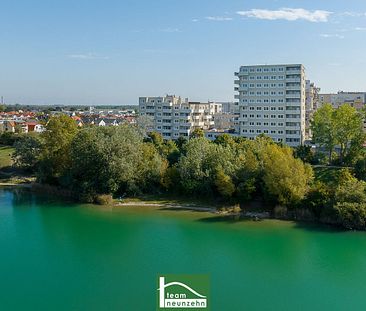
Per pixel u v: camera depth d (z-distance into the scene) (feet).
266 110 617.62
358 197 297.74
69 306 192.24
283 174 322.14
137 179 386.73
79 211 344.49
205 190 365.81
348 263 240.32
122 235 287.28
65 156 416.46
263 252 255.91
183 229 298.35
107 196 367.04
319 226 301.22
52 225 309.42
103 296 201.36
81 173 390.01
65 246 267.39
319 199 313.12
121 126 418.10
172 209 346.95
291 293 204.85
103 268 233.14
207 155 381.19
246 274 226.17
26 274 225.76
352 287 211.61
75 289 208.44
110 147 376.48
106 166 377.50
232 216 325.83
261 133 566.77
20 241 276.62
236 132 653.30
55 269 232.12
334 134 449.06
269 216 322.96
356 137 433.89
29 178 469.16
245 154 381.60
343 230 293.02
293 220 314.14
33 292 205.36
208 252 255.70
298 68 595.47
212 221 315.17
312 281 217.77
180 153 425.28
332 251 257.55
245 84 629.10
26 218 326.65
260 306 192.85
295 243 269.85
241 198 344.90
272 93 612.29
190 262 240.94
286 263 239.30
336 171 398.83
